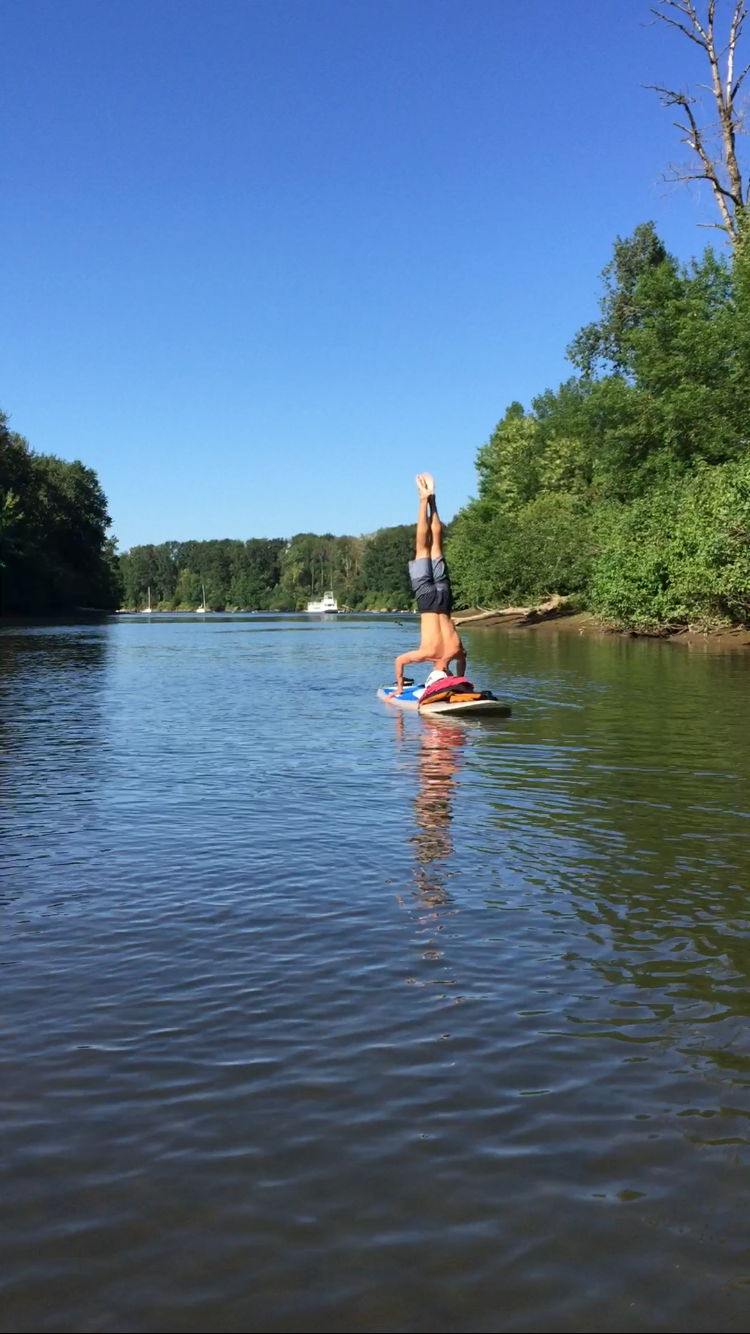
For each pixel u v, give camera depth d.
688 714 14.34
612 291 71.19
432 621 17.59
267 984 4.55
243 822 7.96
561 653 29.14
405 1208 2.90
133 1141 3.26
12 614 92.62
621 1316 2.49
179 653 36.53
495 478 77.50
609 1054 3.84
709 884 6.08
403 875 6.35
